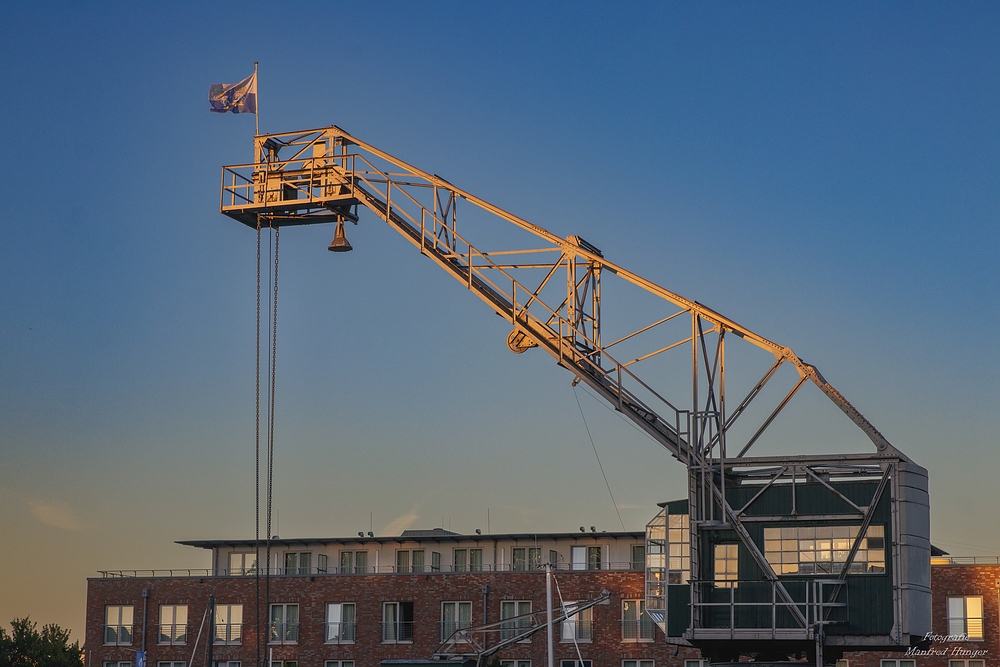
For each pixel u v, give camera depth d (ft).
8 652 342.85
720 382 168.35
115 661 305.53
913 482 163.32
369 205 183.42
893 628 159.12
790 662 166.40
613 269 173.99
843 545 163.02
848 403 165.99
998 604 258.98
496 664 254.27
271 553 329.72
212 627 253.03
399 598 292.81
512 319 178.29
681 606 176.96
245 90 190.70
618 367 172.14
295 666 295.48
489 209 179.42
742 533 165.27
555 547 312.09
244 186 190.19
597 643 278.46
